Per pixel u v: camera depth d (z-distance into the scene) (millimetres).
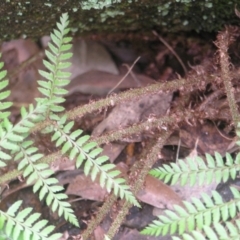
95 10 925
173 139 949
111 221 933
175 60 1041
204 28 977
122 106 969
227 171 834
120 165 952
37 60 1084
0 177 865
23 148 858
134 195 887
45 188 847
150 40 1045
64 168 948
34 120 871
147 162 900
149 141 939
